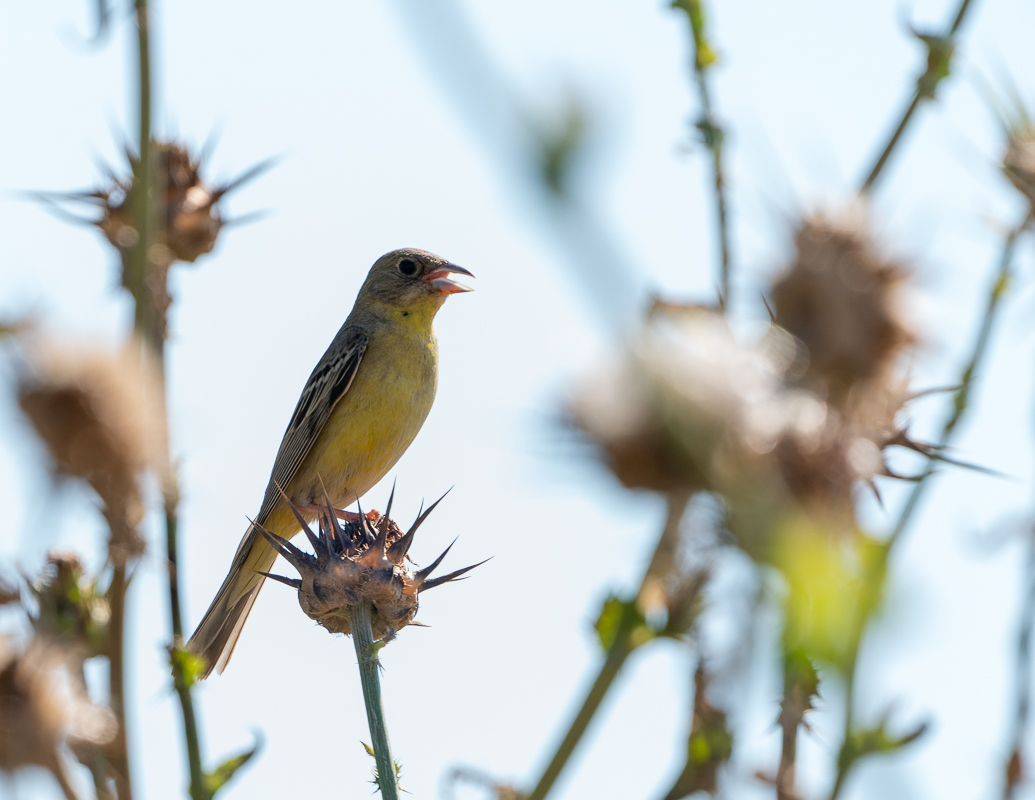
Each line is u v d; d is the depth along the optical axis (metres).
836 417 4.14
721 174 6.55
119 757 6.59
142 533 5.38
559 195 2.54
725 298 4.42
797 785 4.86
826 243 4.36
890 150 5.88
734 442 3.68
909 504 7.32
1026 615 7.48
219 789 8.47
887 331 4.31
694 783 5.20
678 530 3.96
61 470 5.04
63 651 5.47
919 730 4.82
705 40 7.09
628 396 3.56
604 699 5.28
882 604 3.63
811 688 4.89
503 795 7.45
